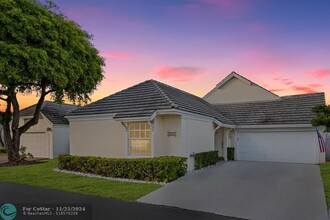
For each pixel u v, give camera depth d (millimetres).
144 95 14602
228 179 10531
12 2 12281
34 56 12125
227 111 21234
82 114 15000
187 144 13039
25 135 21953
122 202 7219
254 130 18594
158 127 12789
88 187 8867
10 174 11445
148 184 9438
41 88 15766
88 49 15602
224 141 18234
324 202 7180
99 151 14430
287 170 13078
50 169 13102
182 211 6496
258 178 10773
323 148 16391
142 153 13000
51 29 13469
